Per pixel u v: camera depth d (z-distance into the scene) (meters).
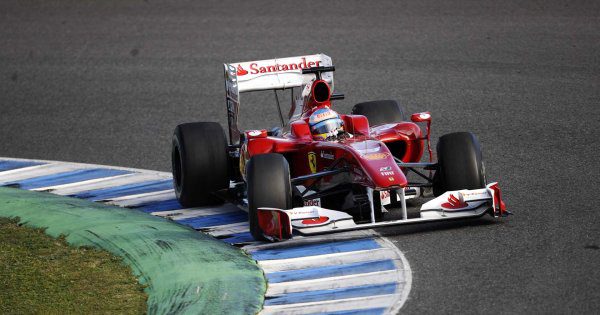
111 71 69.88
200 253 32.75
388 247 31.73
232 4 87.81
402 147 37.16
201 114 58.09
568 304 25.64
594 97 54.66
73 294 29.78
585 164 41.97
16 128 57.84
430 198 38.03
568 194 37.22
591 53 64.62
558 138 47.09
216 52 72.81
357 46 71.31
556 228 32.53
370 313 26.03
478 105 55.22
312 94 36.69
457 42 70.31
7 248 34.97
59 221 37.84
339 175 34.81
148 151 50.97
